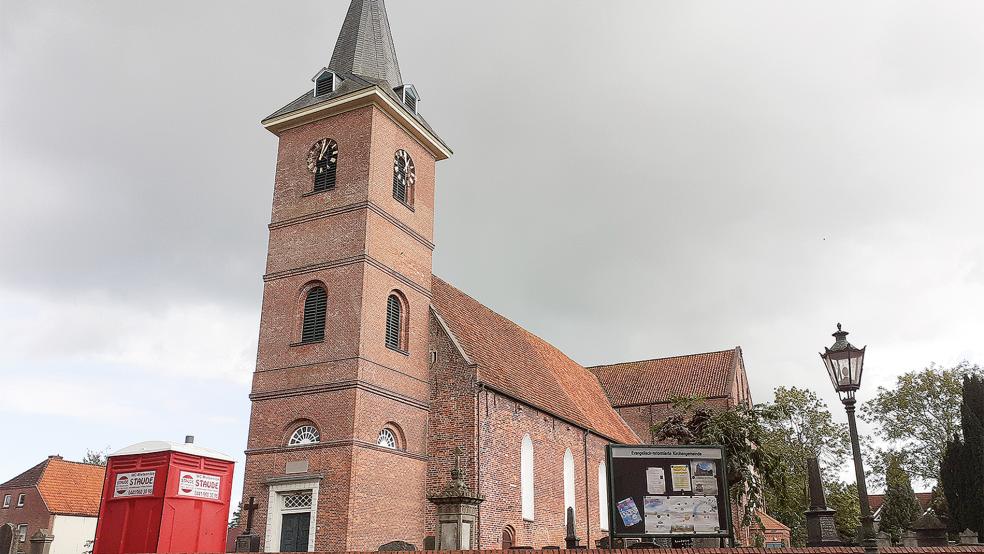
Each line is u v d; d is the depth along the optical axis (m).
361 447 26.59
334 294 28.89
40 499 55.12
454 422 30.77
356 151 30.53
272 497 27.25
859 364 15.93
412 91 34.62
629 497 17.89
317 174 31.48
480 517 29.27
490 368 34.16
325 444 26.77
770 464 33.75
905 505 57.28
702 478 18.11
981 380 40.88
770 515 55.81
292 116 32.03
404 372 30.16
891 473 60.06
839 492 61.34
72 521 55.44
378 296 29.30
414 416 30.28
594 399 52.66
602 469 43.84
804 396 60.88
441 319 32.72
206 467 15.56
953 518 39.97
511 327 45.75
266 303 30.39
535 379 40.19
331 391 27.41
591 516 40.66
